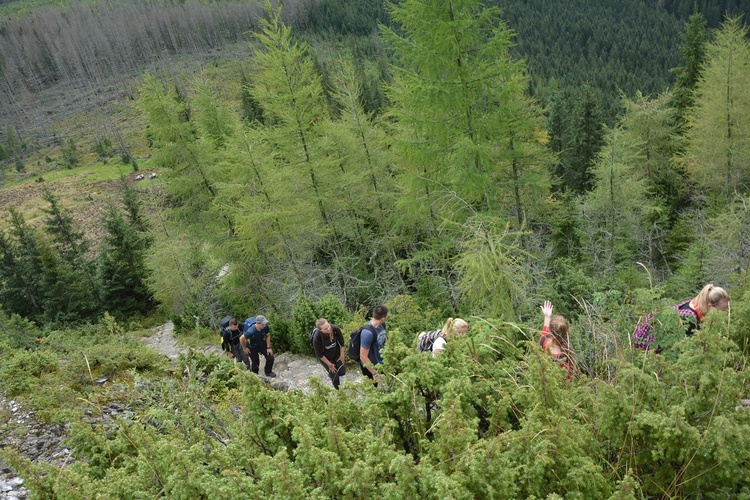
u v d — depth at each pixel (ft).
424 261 50.96
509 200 51.90
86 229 170.50
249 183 52.44
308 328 38.70
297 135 52.85
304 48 51.78
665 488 7.38
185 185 63.46
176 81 353.92
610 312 14.87
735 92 62.08
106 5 549.54
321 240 56.90
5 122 367.86
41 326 94.73
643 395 8.03
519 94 41.39
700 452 6.84
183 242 72.79
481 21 33.55
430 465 7.49
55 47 436.35
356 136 56.65
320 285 59.16
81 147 309.42
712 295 11.58
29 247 101.76
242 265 61.52
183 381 20.02
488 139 37.58
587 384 10.38
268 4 49.37
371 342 20.04
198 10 463.42
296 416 9.46
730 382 7.34
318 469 7.78
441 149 36.58
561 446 7.54
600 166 61.11
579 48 367.45
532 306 27.81
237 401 15.47
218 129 74.38
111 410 19.80
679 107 87.45
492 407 9.32
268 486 7.83
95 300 97.66
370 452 8.01
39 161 297.53
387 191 58.29
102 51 431.43
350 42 394.11
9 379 23.79
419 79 34.76
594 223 63.77
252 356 31.32
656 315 11.46
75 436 11.82
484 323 14.52
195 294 72.49
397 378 9.63
